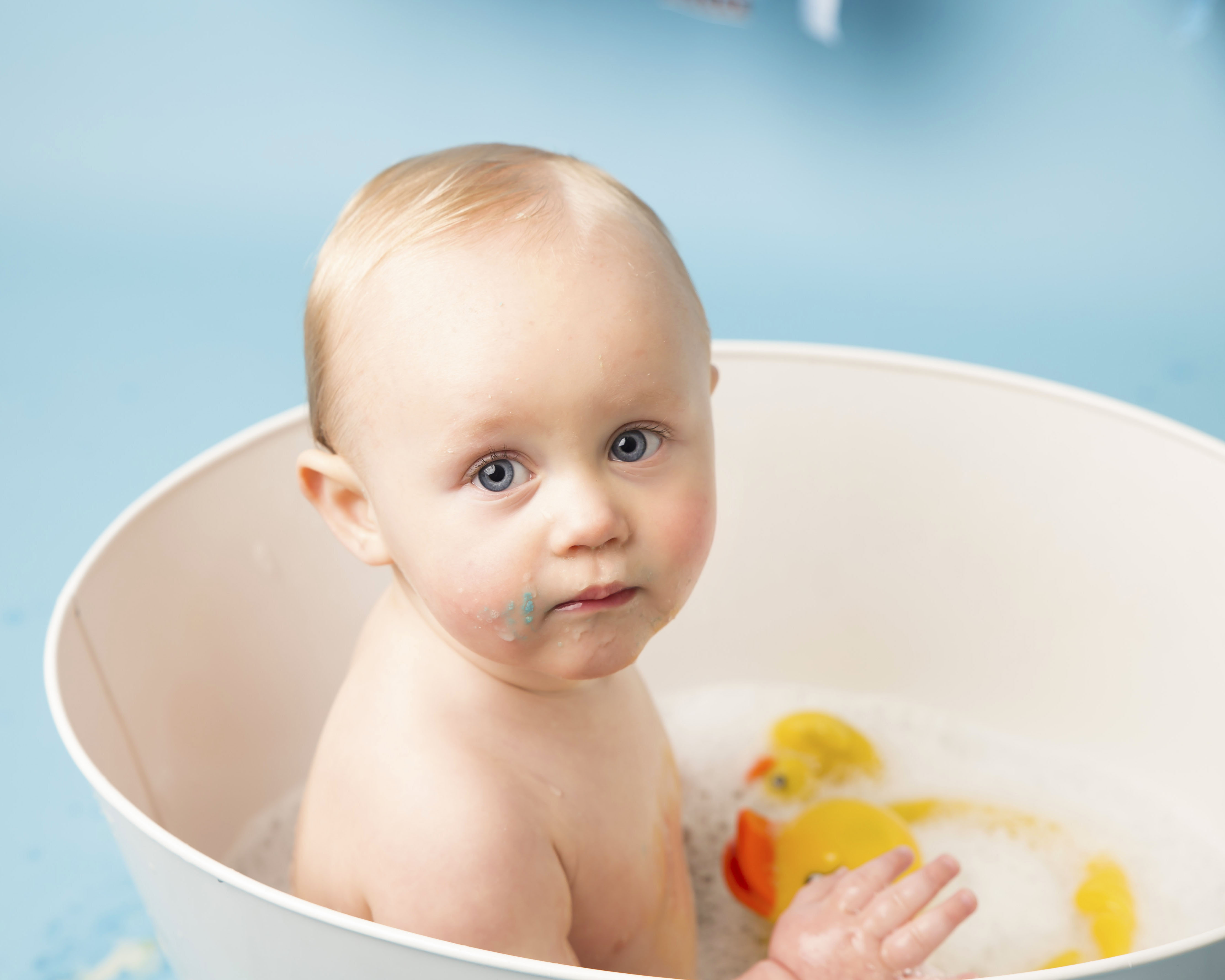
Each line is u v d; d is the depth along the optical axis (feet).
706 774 3.28
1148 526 2.94
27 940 3.30
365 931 1.51
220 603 2.83
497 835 2.06
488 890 2.04
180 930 1.81
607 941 2.33
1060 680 3.19
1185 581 2.90
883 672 3.41
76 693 2.24
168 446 5.51
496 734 2.17
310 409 2.20
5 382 5.93
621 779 2.35
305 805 2.34
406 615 2.32
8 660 4.35
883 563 3.33
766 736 3.37
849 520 3.32
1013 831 3.05
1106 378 5.85
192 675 2.74
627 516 1.89
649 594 1.96
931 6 7.25
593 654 1.94
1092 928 2.81
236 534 2.87
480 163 2.13
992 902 2.90
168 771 2.61
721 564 3.40
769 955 2.47
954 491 3.21
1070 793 3.12
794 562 3.38
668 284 1.97
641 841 2.37
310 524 3.05
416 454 1.90
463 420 1.84
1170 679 2.98
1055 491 3.08
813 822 3.04
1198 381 5.81
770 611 3.43
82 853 3.60
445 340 1.86
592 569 1.87
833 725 3.29
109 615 2.47
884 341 6.15
